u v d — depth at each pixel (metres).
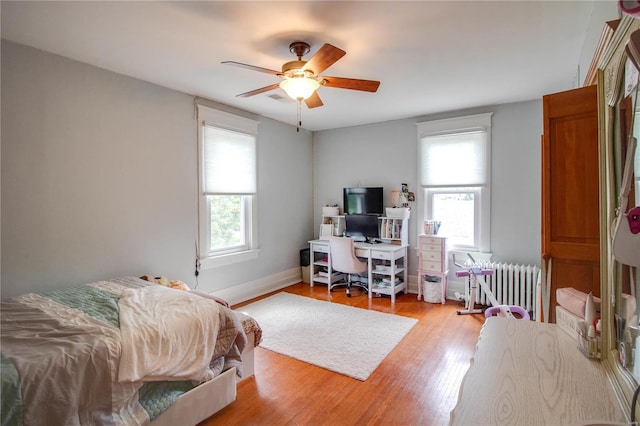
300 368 2.61
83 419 1.45
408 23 2.13
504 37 2.32
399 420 2.00
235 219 4.29
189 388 1.88
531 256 3.88
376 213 4.79
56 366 1.41
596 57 1.62
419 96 3.67
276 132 4.84
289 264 5.15
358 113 4.41
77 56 2.64
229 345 2.12
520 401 0.98
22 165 2.45
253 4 1.92
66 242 2.68
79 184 2.75
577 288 1.82
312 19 2.09
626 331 1.03
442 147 4.36
